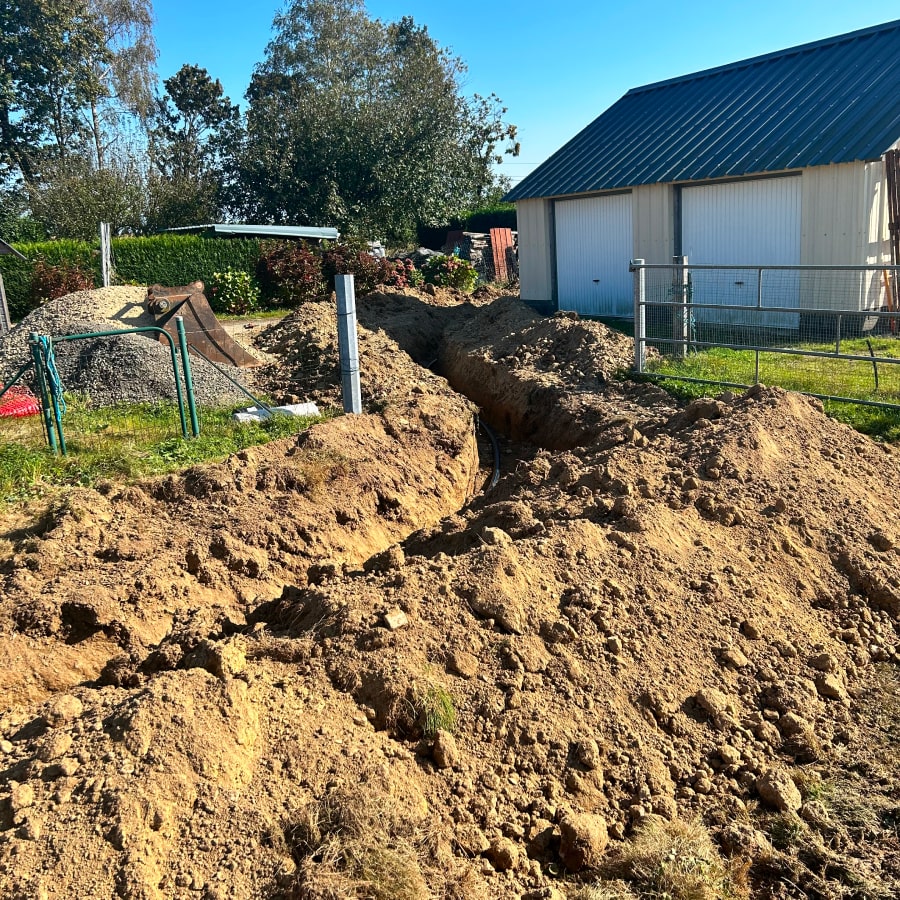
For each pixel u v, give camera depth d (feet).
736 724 13.62
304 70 120.26
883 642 16.60
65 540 19.58
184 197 107.04
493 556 15.20
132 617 17.29
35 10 115.96
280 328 48.01
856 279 43.01
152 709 10.69
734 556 17.65
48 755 10.27
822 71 53.11
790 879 11.14
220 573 19.39
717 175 48.08
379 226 105.50
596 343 39.01
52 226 95.61
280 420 31.45
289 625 14.40
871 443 25.11
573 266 61.57
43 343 27.17
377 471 25.09
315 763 10.80
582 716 12.87
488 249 98.99
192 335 39.96
